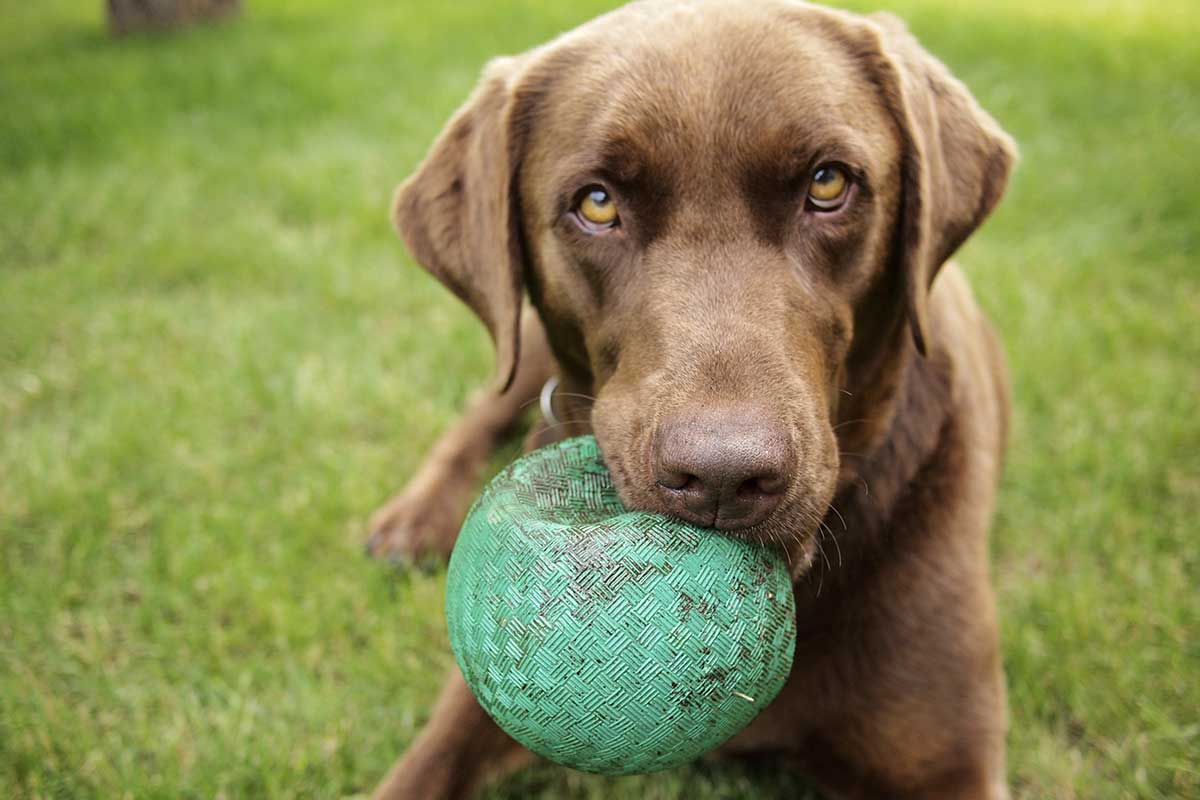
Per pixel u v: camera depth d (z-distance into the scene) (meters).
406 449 0.98
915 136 0.63
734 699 0.52
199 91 1.88
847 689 0.67
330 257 1.28
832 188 0.61
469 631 0.53
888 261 0.64
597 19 0.67
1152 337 1.06
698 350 0.56
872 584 0.67
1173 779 0.68
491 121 0.68
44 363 1.10
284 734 0.72
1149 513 0.84
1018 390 0.99
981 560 0.69
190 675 0.76
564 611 0.50
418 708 0.74
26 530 0.87
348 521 0.88
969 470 0.70
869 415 0.66
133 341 1.12
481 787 0.69
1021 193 1.35
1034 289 1.15
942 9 2.18
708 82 0.60
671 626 0.50
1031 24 2.06
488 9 2.33
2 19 3.02
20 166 1.59
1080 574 0.80
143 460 0.95
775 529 0.54
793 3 0.64
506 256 0.66
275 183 1.48
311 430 0.98
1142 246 1.23
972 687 0.67
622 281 0.61
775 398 0.55
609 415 0.59
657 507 0.54
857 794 0.69
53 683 0.76
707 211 0.60
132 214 1.42
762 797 0.70
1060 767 0.69
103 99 1.84
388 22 2.32
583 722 0.51
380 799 0.66
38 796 0.69
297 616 0.79
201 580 0.82
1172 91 1.66
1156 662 0.74
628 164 0.60
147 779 0.69
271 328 1.14
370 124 1.68
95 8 3.05
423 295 1.20
